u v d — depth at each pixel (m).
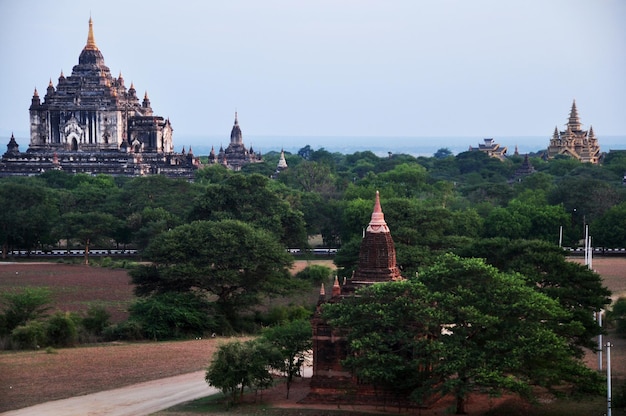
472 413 119.69
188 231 189.62
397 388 121.94
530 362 117.06
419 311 118.25
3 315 171.12
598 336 147.25
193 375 145.00
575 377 117.75
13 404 127.81
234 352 125.50
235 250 185.25
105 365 151.12
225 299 186.88
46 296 178.75
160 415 120.62
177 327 174.12
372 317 121.94
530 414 119.25
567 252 160.75
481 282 124.50
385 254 133.62
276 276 191.62
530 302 119.50
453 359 114.62
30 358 155.00
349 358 119.69
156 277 188.12
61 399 130.62
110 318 184.62
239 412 121.19
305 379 141.00
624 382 132.25
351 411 120.69
